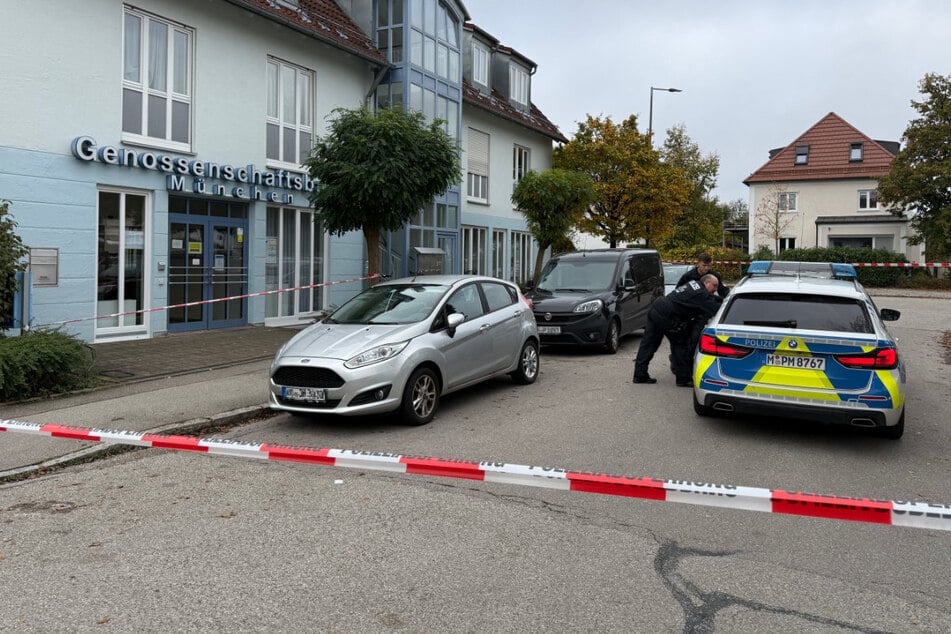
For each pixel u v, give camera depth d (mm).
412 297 8023
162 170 11961
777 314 6551
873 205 42781
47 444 6207
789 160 45000
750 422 7242
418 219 17688
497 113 21562
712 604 3443
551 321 11930
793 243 44531
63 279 10719
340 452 4523
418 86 17141
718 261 34000
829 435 6723
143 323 12109
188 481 5422
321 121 15414
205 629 3205
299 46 14781
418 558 3980
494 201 22844
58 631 3191
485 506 4852
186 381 8938
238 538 4273
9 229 8547
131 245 11852
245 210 13953
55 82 10508
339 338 7172
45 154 10430
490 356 8398
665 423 7203
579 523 4535
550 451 6156
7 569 3855
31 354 7805
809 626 3240
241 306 13922
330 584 3656
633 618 3303
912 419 7430
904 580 3721
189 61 12609
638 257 14016
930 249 35719
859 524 4539
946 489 5188
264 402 7797
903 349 13102
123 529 4434
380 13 16812
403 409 6980
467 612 3357
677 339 9211
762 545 4180
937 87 35000
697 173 44125
